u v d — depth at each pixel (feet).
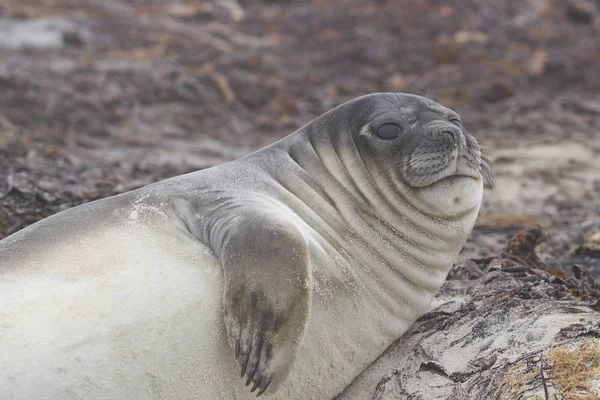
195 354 57.26
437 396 61.36
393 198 66.90
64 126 170.71
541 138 182.60
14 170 116.47
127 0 292.20
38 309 55.57
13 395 53.21
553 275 84.33
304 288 56.44
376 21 284.20
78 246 59.62
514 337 64.49
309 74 235.61
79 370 54.44
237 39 268.82
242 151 170.91
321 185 67.36
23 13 245.24
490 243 111.04
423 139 66.39
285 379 56.95
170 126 182.80
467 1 299.38
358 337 64.23
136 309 56.54
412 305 67.72
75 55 222.48
